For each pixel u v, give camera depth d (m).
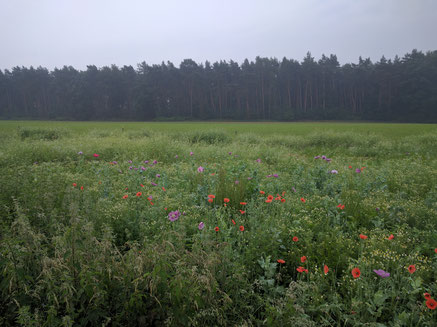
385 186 5.44
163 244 2.35
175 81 90.69
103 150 10.19
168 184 5.41
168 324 1.97
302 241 3.13
